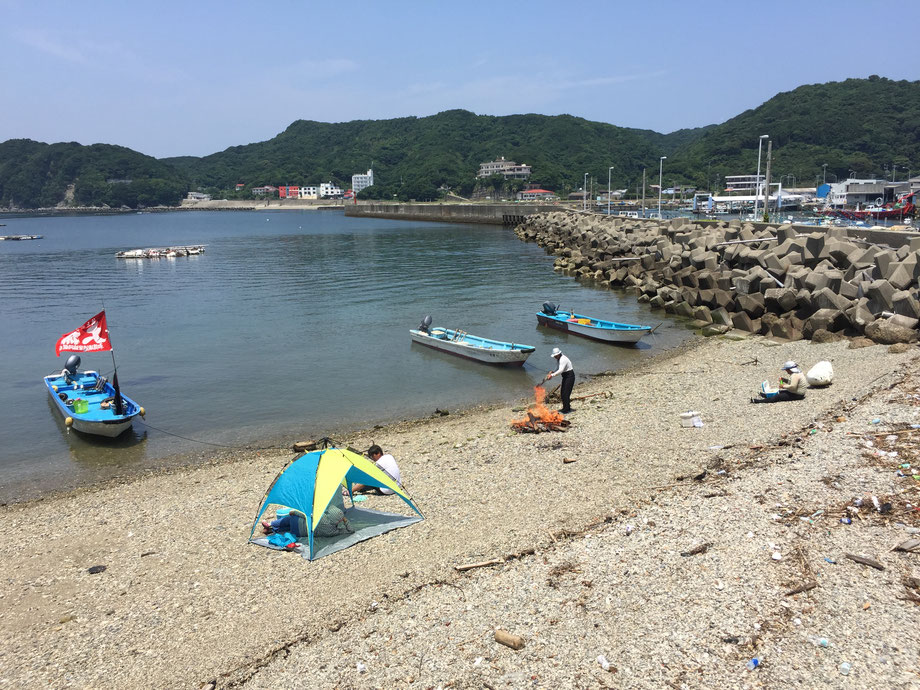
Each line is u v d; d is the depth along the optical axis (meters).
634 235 52.31
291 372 25.14
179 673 8.29
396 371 25.12
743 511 10.52
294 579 10.25
